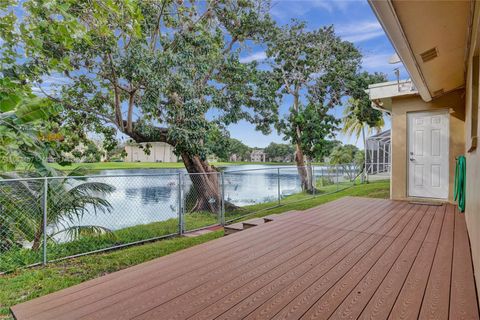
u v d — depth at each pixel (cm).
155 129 882
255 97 1130
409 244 319
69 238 493
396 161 675
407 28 293
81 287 222
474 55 307
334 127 1477
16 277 363
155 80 716
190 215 861
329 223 425
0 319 258
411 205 570
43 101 441
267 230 388
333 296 200
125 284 226
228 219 732
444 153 620
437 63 420
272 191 1231
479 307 183
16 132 417
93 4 446
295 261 271
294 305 189
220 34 997
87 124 902
